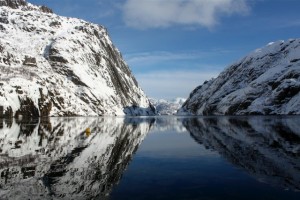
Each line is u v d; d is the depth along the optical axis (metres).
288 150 36.34
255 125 85.31
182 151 37.38
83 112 196.88
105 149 38.25
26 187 20.19
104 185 20.86
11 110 140.50
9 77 157.25
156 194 18.78
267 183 21.08
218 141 47.41
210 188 20.09
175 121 129.88
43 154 33.19
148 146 42.69
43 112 163.00
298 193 18.66
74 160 29.92
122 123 108.81
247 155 33.28
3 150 35.72
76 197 18.23
